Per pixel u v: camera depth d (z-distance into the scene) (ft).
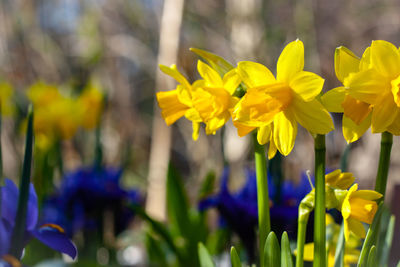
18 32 7.93
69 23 10.07
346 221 2.25
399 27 10.28
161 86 5.10
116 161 7.57
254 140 2.42
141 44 9.18
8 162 5.52
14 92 4.93
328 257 2.65
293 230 2.98
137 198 4.24
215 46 9.17
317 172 2.28
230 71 2.32
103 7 9.39
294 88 2.25
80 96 4.53
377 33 10.33
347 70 2.24
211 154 7.37
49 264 2.52
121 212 3.77
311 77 2.23
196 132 2.41
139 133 9.41
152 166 5.26
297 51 2.24
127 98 8.70
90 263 3.00
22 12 8.59
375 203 2.25
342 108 2.24
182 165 9.73
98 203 3.61
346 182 2.34
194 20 9.25
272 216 2.97
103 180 3.83
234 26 7.54
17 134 5.03
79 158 5.63
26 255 3.38
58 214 3.67
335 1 10.07
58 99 4.43
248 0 7.43
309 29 8.91
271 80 2.28
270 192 3.17
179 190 3.71
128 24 9.50
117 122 8.33
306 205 2.34
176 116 2.41
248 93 2.24
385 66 2.19
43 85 4.44
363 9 10.34
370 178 7.50
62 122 4.34
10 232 2.26
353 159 7.93
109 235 3.78
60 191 3.94
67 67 9.02
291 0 9.31
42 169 3.81
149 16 9.80
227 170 3.23
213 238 3.85
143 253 4.21
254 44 7.39
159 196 4.95
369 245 2.29
